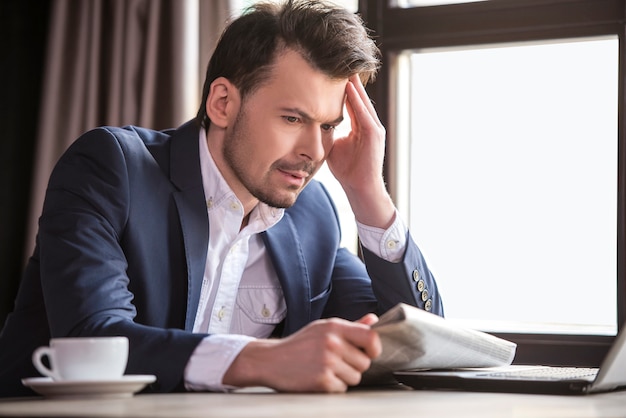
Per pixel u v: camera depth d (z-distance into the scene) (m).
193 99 2.67
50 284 1.39
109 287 1.38
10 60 2.90
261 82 1.60
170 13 2.69
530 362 2.49
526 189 2.65
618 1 2.44
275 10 1.64
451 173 2.73
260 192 1.64
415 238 2.77
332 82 1.59
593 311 2.56
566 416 0.87
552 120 2.62
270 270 1.83
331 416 0.80
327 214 1.96
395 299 1.75
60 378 1.07
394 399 1.04
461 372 1.31
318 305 1.85
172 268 1.60
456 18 2.60
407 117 2.76
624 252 2.40
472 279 2.71
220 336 1.20
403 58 2.74
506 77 2.66
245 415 0.79
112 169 1.55
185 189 1.64
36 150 2.77
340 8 1.63
